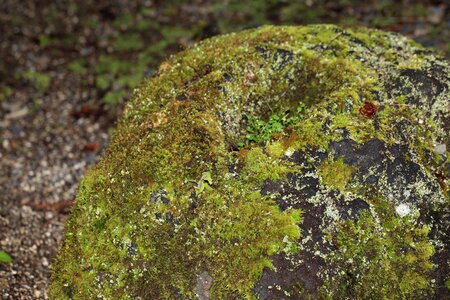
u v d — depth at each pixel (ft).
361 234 3.95
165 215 4.02
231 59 4.46
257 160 4.06
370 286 3.92
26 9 9.12
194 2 9.02
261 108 4.40
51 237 5.26
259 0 8.75
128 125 4.39
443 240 4.00
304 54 4.46
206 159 4.08
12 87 7.29
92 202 4.17
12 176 5.84
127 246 4.04
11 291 4.76
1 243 5.13
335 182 4.01
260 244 3.92
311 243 3.92
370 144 4.04
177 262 3.98
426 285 3.93
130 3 9.24
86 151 6.18
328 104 4.17
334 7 8.30
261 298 3.87
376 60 4.45
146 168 4.12
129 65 7.52
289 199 3.98
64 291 4.12
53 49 8.11
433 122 4.23
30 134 6.47
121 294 4.01
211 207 4.00
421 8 7.80
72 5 9.25
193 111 4.23
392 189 4.01
